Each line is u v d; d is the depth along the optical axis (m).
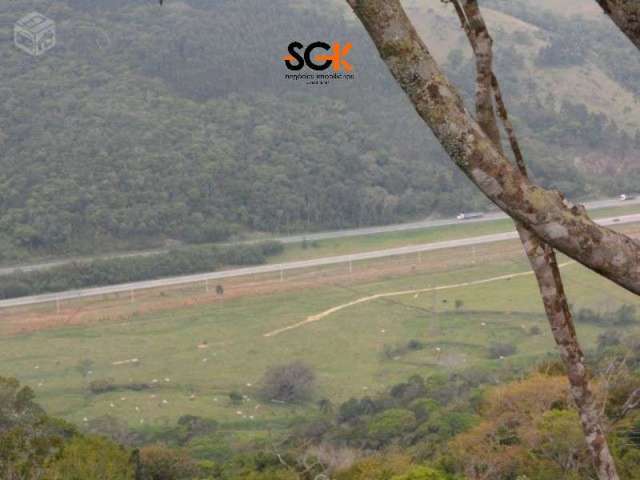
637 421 43.94
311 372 129.62
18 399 68.56
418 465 57.91
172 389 131.12
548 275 8.66
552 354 116.44
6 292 167.62
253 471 68.56
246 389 130.62
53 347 146.00
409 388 114.38
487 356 137.38
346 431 91.56
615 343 117.81
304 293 170.25
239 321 157.38
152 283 174.25
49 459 54.34
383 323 155.62
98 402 125.44
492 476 53.75
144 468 66.38
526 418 56.44
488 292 167.75
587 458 50.72
